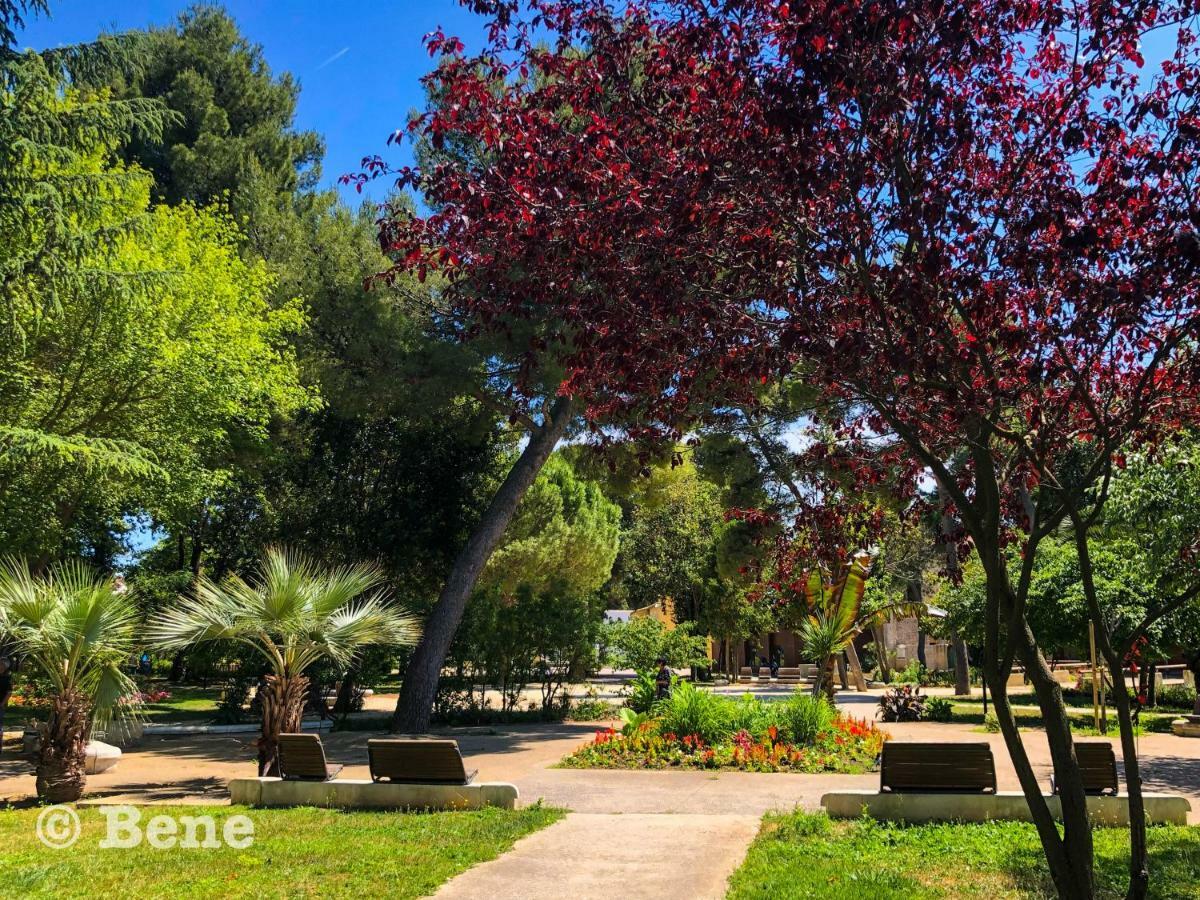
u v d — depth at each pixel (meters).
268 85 31.45
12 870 6.90
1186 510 10.53
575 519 32.25
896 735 16.98
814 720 13.66
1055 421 4.68
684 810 9.46
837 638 19.22
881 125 4.50
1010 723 4.62
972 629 21.30
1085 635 19.11
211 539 29.69
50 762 10.19
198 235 18.44
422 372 17.91
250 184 24.89
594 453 6.29
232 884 6.53
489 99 4.94
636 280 4.67
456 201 4.78
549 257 4.75
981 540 4.63
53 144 14.30
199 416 17.83
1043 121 4.72
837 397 5.53
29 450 13.77
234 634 10.63
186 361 17.06
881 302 4.49
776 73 4.43
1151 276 4.07
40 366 16.83
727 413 6.37
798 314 4.67
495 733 18.47
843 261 4.57
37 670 14.63
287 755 10.11
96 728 10.75
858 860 7.02
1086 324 4.22
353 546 23.00
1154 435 5.34
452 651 20.84
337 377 18.11
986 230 4.74
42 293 14.59
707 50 4.58
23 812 9.46
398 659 24.05
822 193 4.45
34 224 14.11
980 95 4.79
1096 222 4.36
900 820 8.56
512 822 8.52
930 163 4.73
